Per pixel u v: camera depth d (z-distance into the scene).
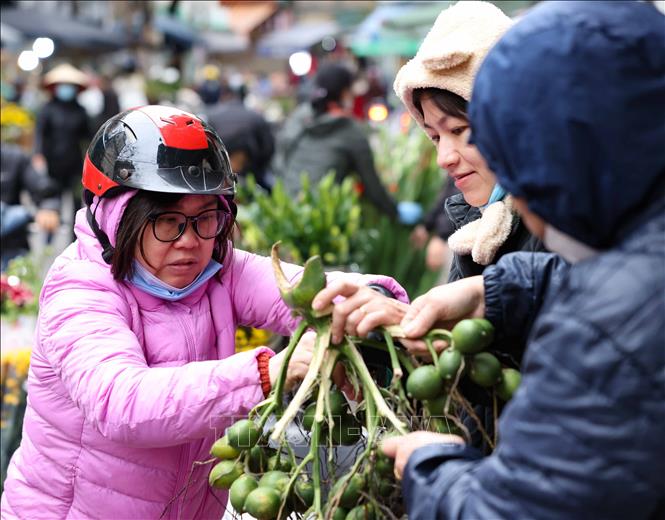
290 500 1.62
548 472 1.15
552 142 1.19
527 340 1.62
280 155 6.16
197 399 1.75
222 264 2.15
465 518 1.24
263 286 2.18
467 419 1.68
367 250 5.18
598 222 1.20
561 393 1.15
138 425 1.77
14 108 12.34
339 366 1.69
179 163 1.96
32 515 2.05
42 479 2.03
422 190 5.98
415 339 1.58
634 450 1.12
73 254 2.04
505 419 1.22
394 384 1.58
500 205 1.85
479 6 1.86
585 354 1.15
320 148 5.59
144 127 1.97
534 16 1.25
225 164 2.06
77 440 1.98
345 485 1.54
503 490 1.19
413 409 1.63
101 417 1.79
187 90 16.53
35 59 18.03
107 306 1.93
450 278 2.10
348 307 1.59
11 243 5.69
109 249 1.99
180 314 2.04
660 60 1.21
